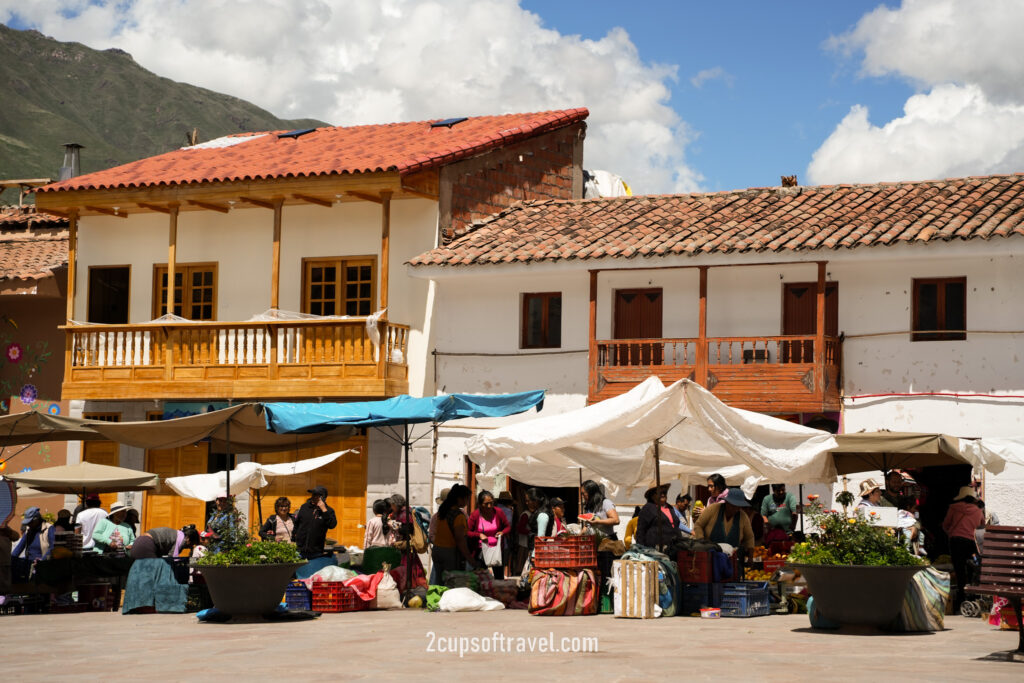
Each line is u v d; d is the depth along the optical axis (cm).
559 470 2095
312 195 2633
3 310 3045
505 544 2017
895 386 2319
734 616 1596
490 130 2944
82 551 2025
